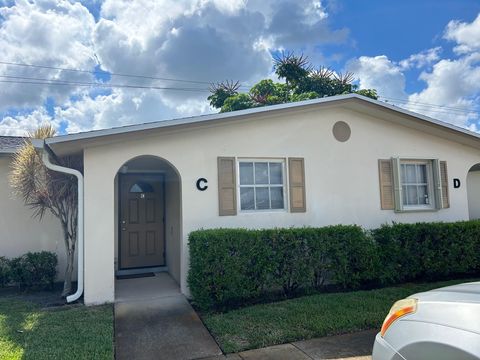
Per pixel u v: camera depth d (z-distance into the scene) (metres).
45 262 7.76
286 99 18.52
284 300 6.35
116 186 9.32
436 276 7.79
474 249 7.90
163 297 6.56
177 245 7.77
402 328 2.46
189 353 4.46
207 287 5.91
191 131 6.99
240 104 18.16
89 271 6.31
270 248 6.40
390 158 8.47
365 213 8.12
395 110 8.07
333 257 6.84
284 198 7.59
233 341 4.70
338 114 8.12
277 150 7.55
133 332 5.06
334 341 4.66
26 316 5.64
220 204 7.03
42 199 7.28
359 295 6.37
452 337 2.15
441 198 8.75
